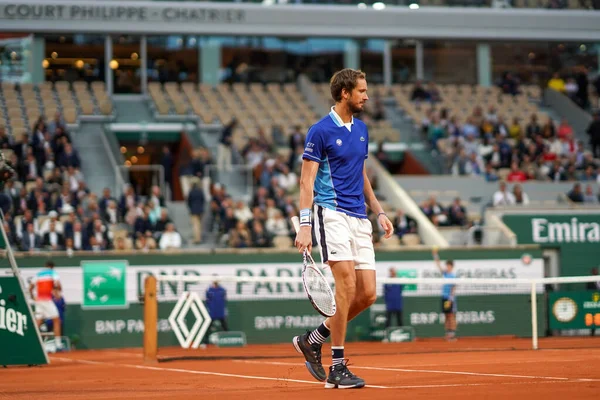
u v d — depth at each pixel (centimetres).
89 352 4172
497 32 7944
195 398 1379
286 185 5853
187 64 7662
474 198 6216
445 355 2883
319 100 7412
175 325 3759
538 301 4756
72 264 4409
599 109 8050
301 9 7606
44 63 7312
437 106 7619
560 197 6131
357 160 1496
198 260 4588
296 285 4700
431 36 7844
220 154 6003
